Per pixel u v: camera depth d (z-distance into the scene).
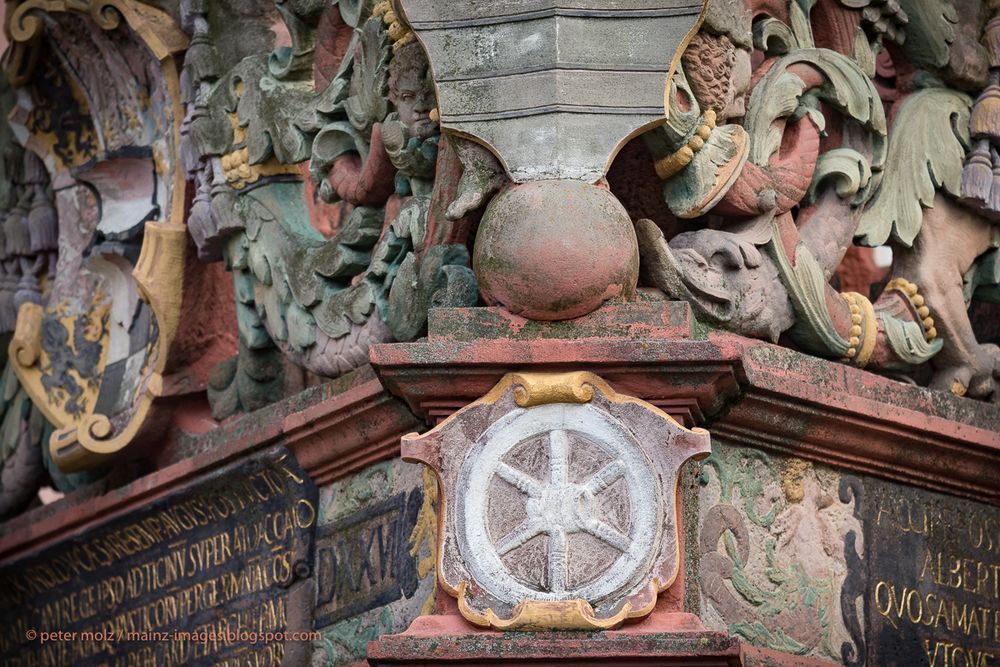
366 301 8.10
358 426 8.08
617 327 7.32
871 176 8.48
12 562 10.00
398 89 7.89
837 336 8.12
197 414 9.28
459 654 7.10
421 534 7.89
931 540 8.33
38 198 10.15
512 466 7.25
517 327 7.34
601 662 7.07
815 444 7.93
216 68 9.02
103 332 9.75
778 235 7.98
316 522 8.43
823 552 7.96
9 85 10.28
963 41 8.84
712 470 7.67
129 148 9.55
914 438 8.12
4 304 10.12
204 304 9.23
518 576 7.17
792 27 8.34
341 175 8.34
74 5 9.53
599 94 7.43
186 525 9.07
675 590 7.16
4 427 10.28
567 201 7.30
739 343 7.25
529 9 7.47
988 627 8.47
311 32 8.70
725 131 7.83
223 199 8.83
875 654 8.03
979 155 8.76
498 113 7.44
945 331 8.56
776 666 7.64
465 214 7.48
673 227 7.88
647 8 7.48
